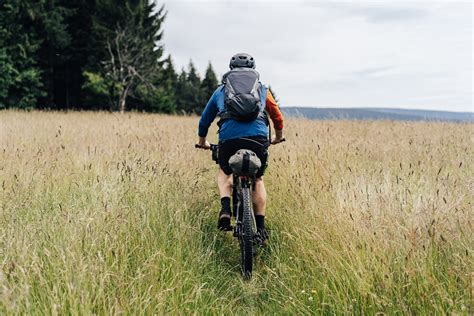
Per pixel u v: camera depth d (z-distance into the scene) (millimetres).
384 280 2564
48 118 14297
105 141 7770
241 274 3461
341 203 3635
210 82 66500
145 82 33625
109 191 4027
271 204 4574
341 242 3041
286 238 3830
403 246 2855
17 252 2758
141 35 33375
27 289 2229
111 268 2791
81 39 32438
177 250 3270
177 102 61500
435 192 3814
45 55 30922
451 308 2322
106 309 2377
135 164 5117
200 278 3070
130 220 3543
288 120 13195
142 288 2674
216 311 2766
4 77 26562
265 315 2857
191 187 4766
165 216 3857
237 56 3867
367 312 2502
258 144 3566
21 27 27812
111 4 31156
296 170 5055
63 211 3553
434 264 2691
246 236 3324
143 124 12141
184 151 6648
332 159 5516
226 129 3582
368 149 6844
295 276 3066
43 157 5707
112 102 33000
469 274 2406
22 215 3617
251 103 3451
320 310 2676
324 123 12258
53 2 29172
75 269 2547
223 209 3629
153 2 34375
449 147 7125
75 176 4945
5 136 8047
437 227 2982
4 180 4453
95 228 3180
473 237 2900
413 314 2416
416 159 6160
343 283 2730
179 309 2580
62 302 2270
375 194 3746
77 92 34531
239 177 3762
